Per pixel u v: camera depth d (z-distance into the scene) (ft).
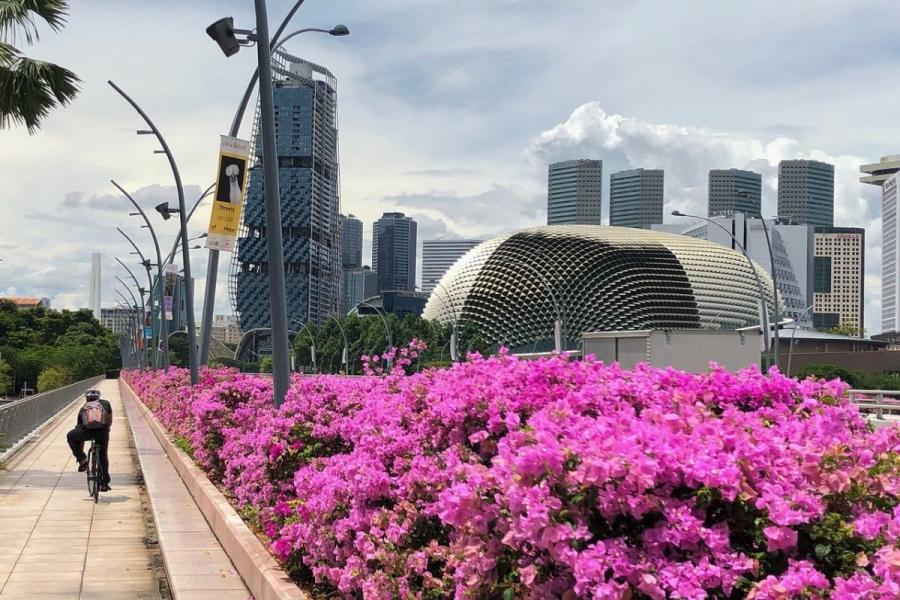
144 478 59.26
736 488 15.61
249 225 302.25
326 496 25.84
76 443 55.83
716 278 527.40
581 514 15.79
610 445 15.93
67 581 34.71
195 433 59.72
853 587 13.91
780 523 15.01
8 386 330.75
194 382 101.60
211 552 35.60
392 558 21.71
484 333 525.75
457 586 18.24
